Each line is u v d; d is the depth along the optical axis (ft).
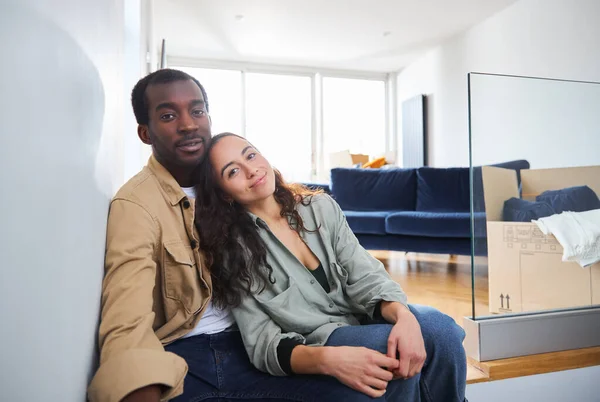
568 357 5.44
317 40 20.16
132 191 3.04
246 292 3.17
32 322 1.42
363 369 2.68
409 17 17.65
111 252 2.72
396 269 11.53
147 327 2.44
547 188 5.66
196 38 19.85
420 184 13.33
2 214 1.20
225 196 3.32
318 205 3.58
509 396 5.16
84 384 2.16
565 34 13.71
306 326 3.18
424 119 21.95
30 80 1.40
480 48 17.93
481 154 5.42
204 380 2.96
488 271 5.47
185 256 3.01
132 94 3.31
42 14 1.52
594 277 5.77
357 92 25.04
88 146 2.29
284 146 24.07
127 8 7.54
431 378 3.16
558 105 5.74
